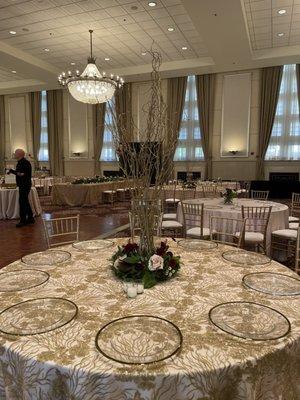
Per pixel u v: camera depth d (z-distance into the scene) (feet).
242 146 35.99
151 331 3.76
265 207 11.98
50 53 31.09
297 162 33.99
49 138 43.62
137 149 5.16
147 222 5.39
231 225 12.57
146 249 5.47
